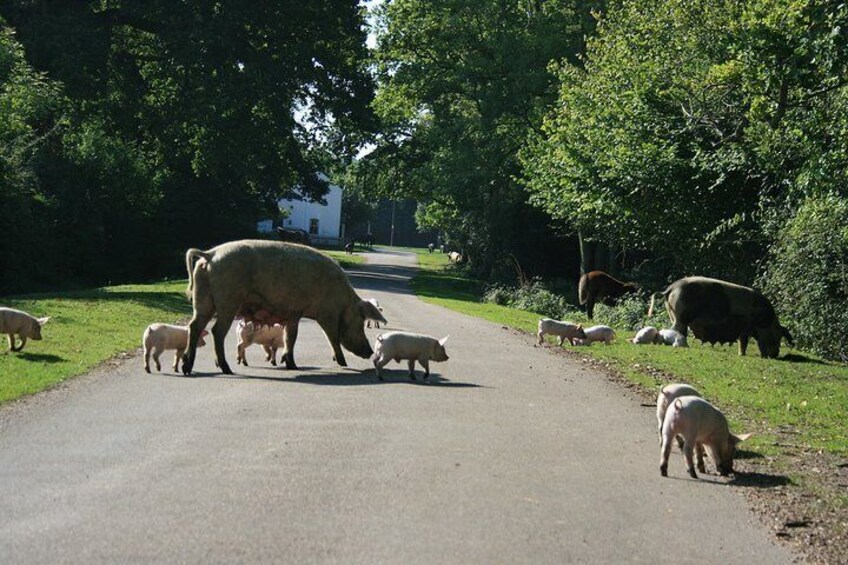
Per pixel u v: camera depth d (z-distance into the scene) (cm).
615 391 1662
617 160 3278
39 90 4166
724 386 1802
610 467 1082
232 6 4841
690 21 3159
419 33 5897
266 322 1728
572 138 3647
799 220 2561
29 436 1105
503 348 2266
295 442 1113
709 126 3050
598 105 3566
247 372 1675
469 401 1452
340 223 13950
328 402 1379
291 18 5128
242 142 5003
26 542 743
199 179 6003
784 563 786
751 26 1922
